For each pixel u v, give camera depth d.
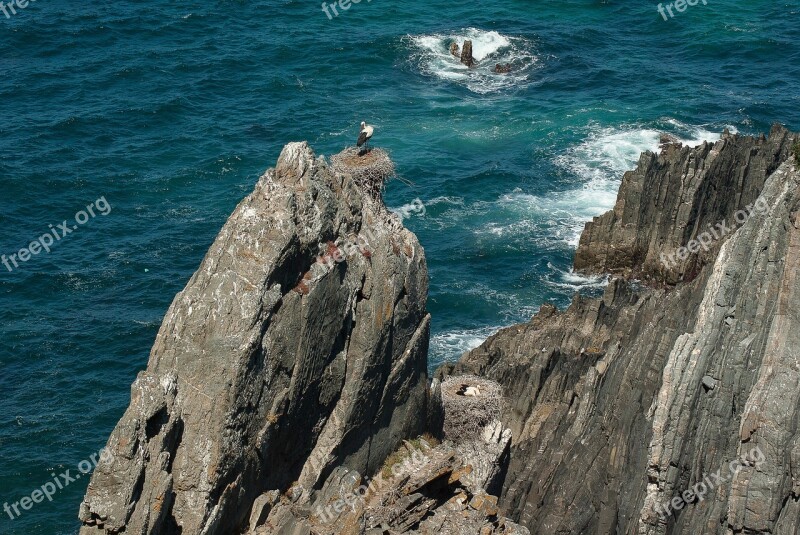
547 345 76.44
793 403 52.56
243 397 35.41
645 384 63.28
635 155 116.06
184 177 108.50
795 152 61.09
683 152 93.88
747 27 144.75
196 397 35.06
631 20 149.12
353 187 40.78
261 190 37.50
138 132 115.81
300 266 37.72
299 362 37.72
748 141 94.69
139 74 127.25
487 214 105.38
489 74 134.25
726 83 131.50
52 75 125.94
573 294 94.31
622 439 62.56
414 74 133.38
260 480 37.88
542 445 65.94
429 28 145.25
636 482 59.31
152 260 95.44
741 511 52.59
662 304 70.75
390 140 118.38
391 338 41.88
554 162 114.75
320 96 126.31
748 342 56.03
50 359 83.19
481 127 121.56
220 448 34.88
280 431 37.78
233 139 115.56
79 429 76.69
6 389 80.12
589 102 126.75
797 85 130.62
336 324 39.25
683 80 132.25
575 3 154.12
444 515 43.31
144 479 33.12
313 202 38.38
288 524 37.81
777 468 51.91
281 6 147.38
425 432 46.97
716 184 93.19
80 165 108.88
